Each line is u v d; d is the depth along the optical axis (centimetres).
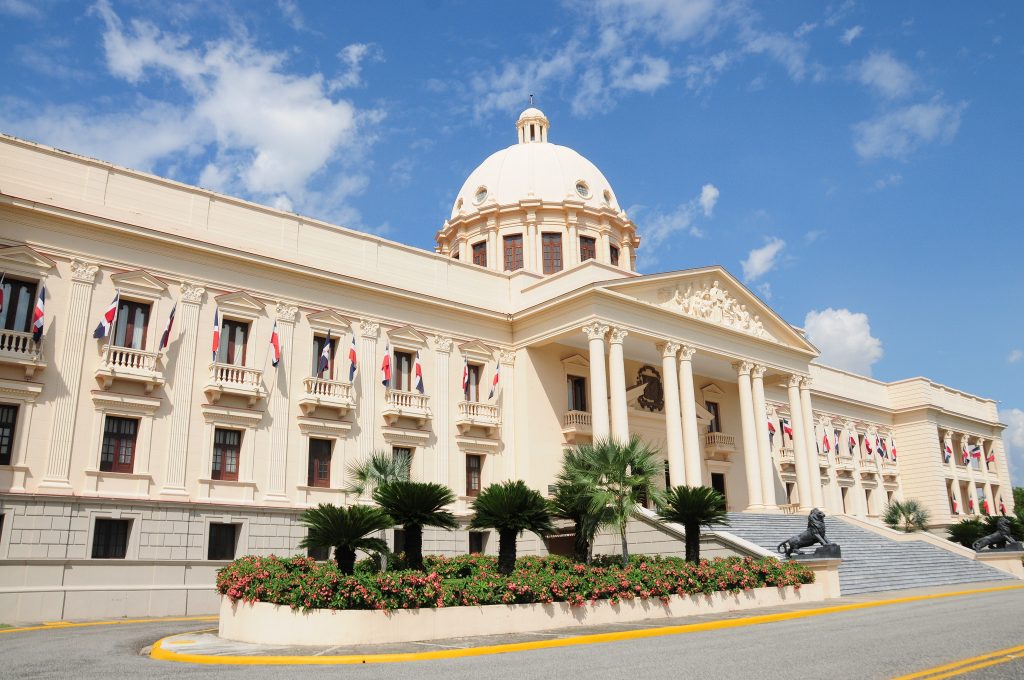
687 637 1681
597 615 1961
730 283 4212
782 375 4453
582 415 3847
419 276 3688
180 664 1404
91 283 2727
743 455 4675
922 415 6325
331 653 1497
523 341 3834
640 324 3691
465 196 5597
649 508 3388
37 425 2528
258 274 3145
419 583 1755
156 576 2631
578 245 5128
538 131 5962
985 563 3662
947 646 1364
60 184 2752
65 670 1305
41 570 2425
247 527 2875
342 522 1788
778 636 1595
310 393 3148
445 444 3528
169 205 2995
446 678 1166
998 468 7175
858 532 3847
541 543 3475
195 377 2900
